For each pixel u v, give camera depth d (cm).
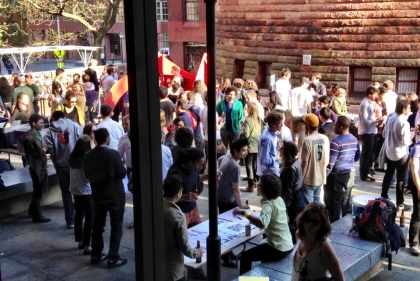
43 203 953
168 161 752
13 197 900
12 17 2653
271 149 842
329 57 1811
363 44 1758
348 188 775
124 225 833
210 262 536
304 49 1855
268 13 1944
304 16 1844
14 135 1094
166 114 962
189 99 1120
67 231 830
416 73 1727
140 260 363
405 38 1703
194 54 3145
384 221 679
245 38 2041
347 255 639
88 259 727
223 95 1208
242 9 2048
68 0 2570
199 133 1037
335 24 1788
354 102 1786
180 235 523
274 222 599
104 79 1502
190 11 3095
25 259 729
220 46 2209
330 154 755
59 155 812
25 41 2725
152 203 361
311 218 457
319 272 462
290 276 569
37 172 843
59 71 1529
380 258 677
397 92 1756
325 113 852
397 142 861
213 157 514
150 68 346
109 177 671
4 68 2716
